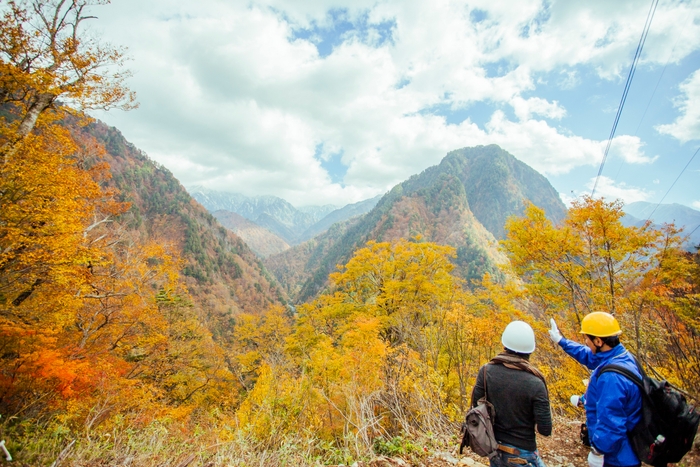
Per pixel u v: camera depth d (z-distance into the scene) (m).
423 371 6.98
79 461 3.95
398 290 18.59
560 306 10.31
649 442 2.11
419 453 4.49
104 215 13.05
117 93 9.53
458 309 10.62
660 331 6.59
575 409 7.23
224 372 21.73
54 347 9.88
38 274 8.92
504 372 2.40
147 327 15.39
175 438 5.14
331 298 23.16
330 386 8.61
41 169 8.27
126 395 10.14
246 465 4.07
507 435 2.30
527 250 10.33
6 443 3.95
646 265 8.66
